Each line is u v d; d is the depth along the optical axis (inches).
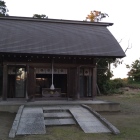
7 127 390.6
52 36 679.1
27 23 740.7
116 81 1385.3
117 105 582.6
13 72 648.4
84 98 648.4
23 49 586.6
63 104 559.5
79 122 398.3
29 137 323.6
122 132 358.0
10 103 560.1
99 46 660.1
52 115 452.8
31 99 616.1
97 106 571.2
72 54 598.2
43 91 650.8
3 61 614.5
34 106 540.4
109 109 577.9
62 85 728.3
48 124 395.5
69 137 326.6
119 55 622.5
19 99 634.2
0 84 960.3
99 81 1115.3
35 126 371.6
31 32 684.7
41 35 674.8
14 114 518.0
